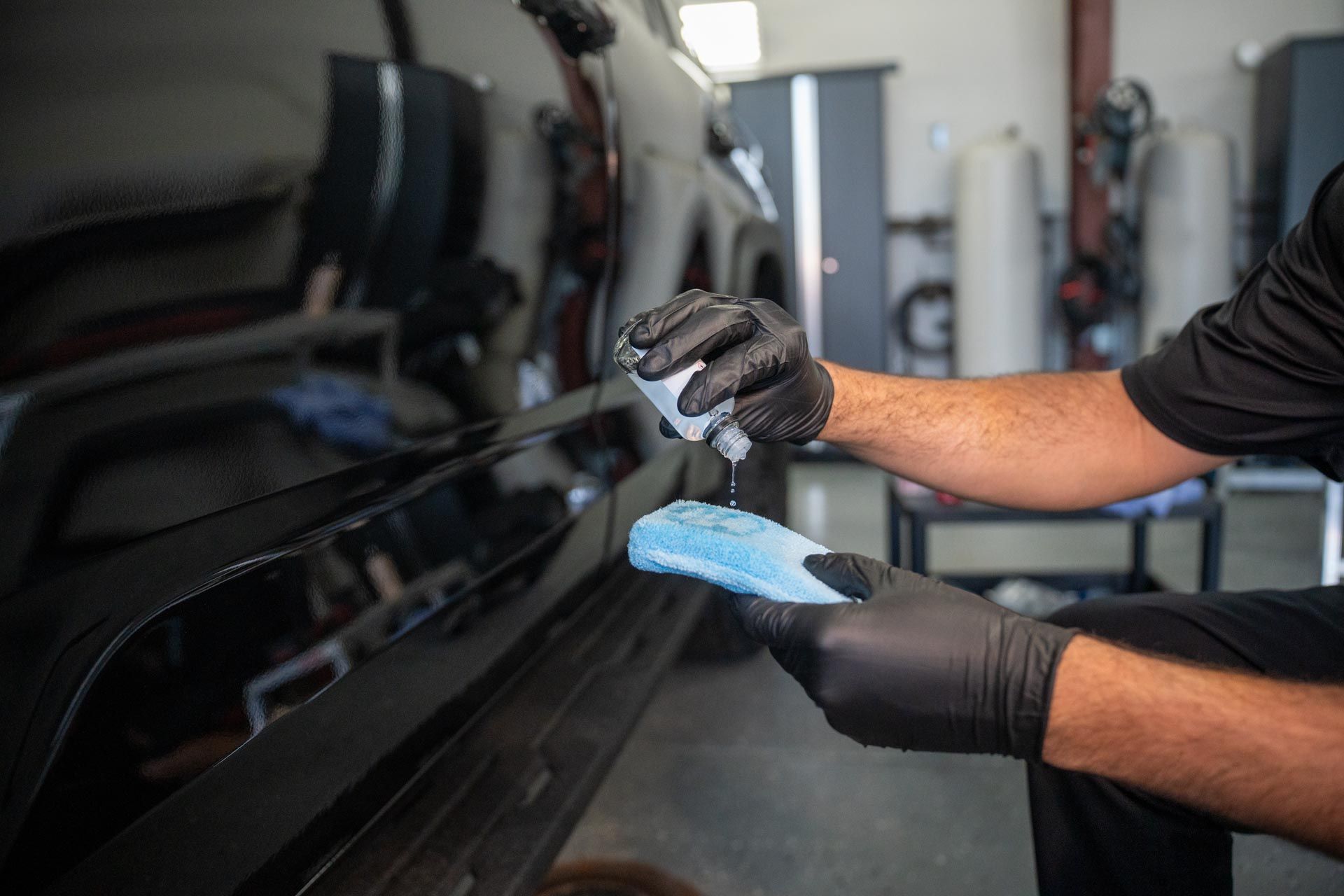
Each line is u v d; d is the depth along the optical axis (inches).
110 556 17.5
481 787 33.7
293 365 22.5
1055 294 188.4
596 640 47.8
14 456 15.3
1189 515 78.7
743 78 176.9
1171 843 28.8
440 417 30.0
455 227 29.1
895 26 185.6
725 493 69.6
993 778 61.2
